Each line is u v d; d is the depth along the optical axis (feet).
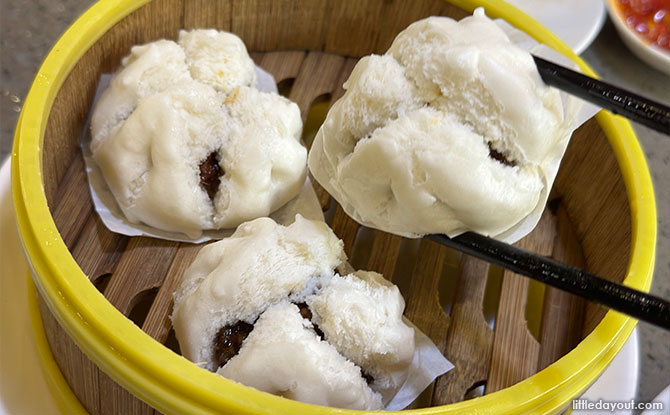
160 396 0.65
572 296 0.88
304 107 0.97
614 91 0.71
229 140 0.84
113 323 0.66
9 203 0.88
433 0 0.95
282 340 0.71
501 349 0.83
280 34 1.01
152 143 0.82
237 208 0.83
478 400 0.66
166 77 0.86
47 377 0.81
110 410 0.76
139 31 0.92
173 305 0.81
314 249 0.77
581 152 0.91
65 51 0.82
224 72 0.88
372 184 0.74
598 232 0.88
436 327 0.83
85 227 0.85
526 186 0.74
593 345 0.71
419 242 0.89
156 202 0.82
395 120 0.73
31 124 0.76
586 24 1.13
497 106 0.71
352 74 0.77
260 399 0.64
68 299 0.68
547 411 0.68
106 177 0.85
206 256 0.78
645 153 1.16
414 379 0.79
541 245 0.92
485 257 0.73
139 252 0.84
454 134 0.71
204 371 0.65
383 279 0.80
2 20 1.15
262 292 0.75
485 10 0.94
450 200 0.71
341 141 0.76
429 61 0.72
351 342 0.74
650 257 0.77
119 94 0.86
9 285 0.85
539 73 0.74
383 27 1.00
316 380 0.71
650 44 1.18
